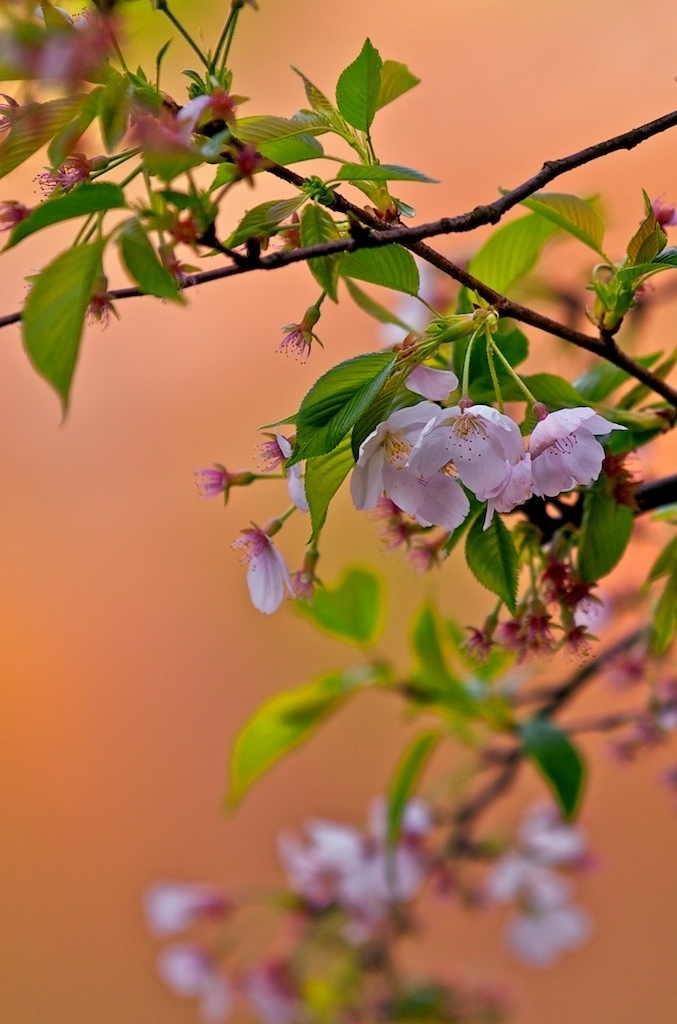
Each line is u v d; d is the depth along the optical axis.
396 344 1.47
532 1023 2.62
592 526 1.52
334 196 1.45
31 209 1.48
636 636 1.72
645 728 1.77
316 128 1.46
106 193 1.42
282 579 1.51
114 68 1.44
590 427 1.47
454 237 2.64
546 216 1.52
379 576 1.72
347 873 1.88
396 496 1.46
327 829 1.93
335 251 1.45
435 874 1.97
